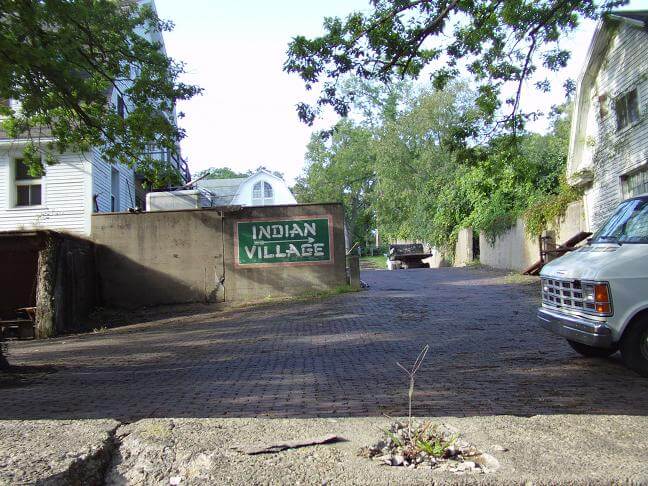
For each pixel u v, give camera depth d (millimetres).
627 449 3402
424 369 7852
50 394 6953
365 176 59406
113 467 3348
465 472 3102
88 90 10812
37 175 13766
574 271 7262
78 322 15820
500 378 7121
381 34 11758
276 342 10898
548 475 3045
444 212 34656
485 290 17203
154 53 13078
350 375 7629
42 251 14664
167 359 9805
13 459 3127
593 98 18688
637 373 6898
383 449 3414
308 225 17797
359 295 16891
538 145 30922
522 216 22438
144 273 17625
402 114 40062
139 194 27031
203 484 3031
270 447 3393
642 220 7266
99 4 12273
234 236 17734
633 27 15898
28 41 10859
